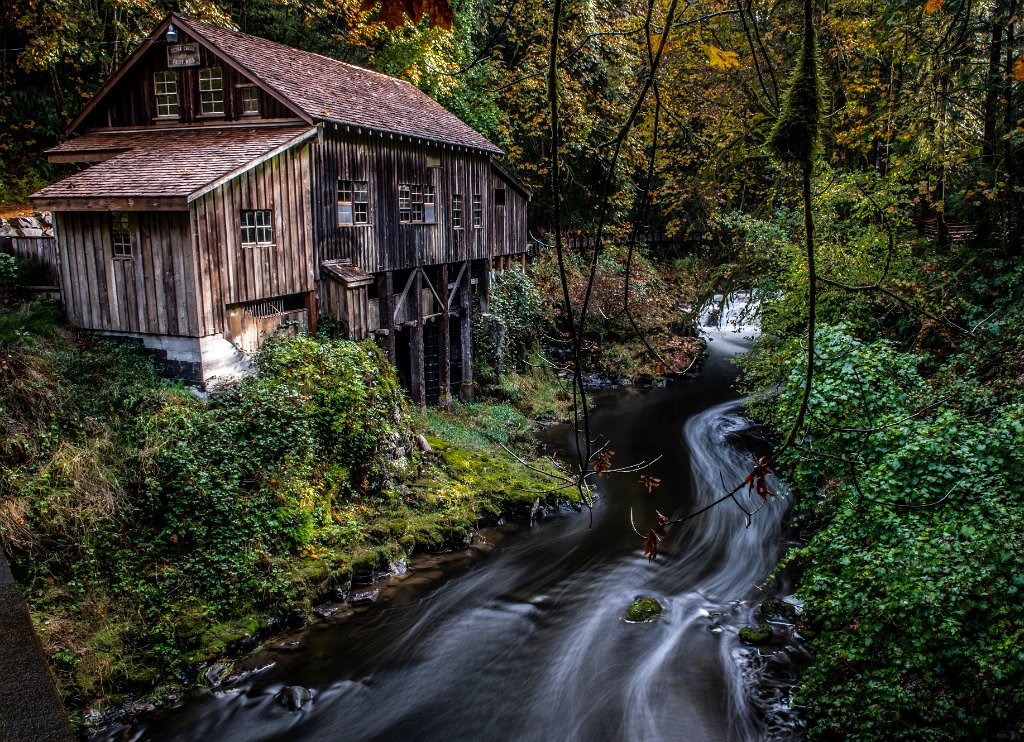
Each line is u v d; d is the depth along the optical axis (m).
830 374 9.55
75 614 8.45
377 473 12.33
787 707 7.98
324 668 9.02
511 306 21.67
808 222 1.83
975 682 6.31
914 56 9.40
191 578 9.39
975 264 12.38
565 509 13.96
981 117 11.88
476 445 15.91
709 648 9.32
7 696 1.70
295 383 11.98
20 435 9.41
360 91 16.31
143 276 11.81
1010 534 6.68
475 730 8.05
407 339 19.64
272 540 10.32
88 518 9.05
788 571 11.20
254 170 12.43
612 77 18.38
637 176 25.73
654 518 13.45
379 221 15.83
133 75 14.29
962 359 9.82
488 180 20.53
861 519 8.20
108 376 11.24
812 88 1.82
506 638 9.74
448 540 12.13
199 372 11.70
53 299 12.43
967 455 7.65
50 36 15.84
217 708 8.23
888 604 6.91
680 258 31.23
